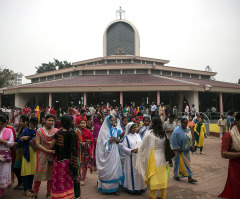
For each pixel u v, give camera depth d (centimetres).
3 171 452
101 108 2142
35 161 491
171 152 456
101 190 509
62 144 392
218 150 1026
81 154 582
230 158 374
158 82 2480
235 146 369
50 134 462
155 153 449
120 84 2394
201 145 936
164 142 457
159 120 466
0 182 446
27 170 481
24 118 543
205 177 619
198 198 465
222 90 2677
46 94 2916
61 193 380
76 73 3250
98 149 516
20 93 2716
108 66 3111
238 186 362
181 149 581
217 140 1319
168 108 1694
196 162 797
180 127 596
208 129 1557
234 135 373
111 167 491
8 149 470
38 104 3006
